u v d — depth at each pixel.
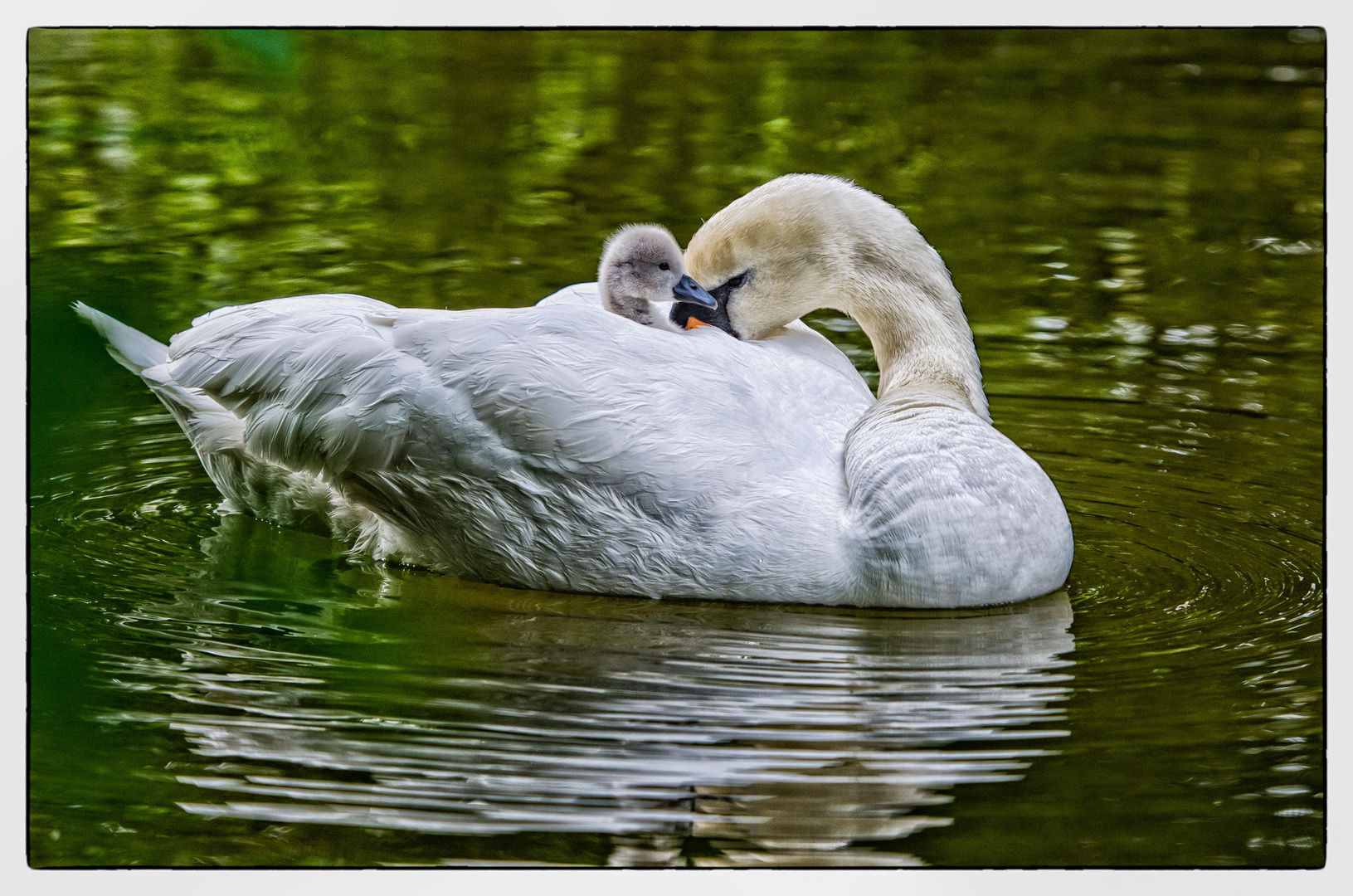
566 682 8.96
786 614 9.85
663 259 11.04
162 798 7.95
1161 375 14.40
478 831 7.63
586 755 8.16
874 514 9.77
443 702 8.77
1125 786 7.96
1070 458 12.82
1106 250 17.08
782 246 11.12
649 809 7.77
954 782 7.97
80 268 15.96
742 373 10.36
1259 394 14.01
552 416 9.94
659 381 10.06
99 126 19.23
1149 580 10.58
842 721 8.50
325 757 8.23
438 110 20.61
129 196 17.83
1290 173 18.70
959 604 9.87
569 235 17.14
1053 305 15.83
